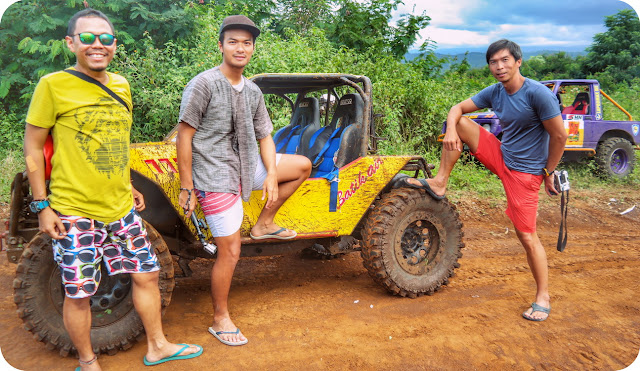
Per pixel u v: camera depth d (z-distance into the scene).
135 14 7.66
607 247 5.75
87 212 2.44
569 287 4.30
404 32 11.97
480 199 7.46
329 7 12.92
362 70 8.81
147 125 6.82
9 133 7.36
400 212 3.85
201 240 3.22
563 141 3.45
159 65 7.10
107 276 2.88
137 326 2.89
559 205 7.51
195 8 8.55
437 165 8.33
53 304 2.75
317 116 4.39
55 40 7.27
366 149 3.86
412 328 3.38
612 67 22.48
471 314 3.66
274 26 12.41
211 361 2.85
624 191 8.69
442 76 11.76
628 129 9.70
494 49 3.44
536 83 3.44
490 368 2.91
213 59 7.26
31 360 2.78
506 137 3.71
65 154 2.36
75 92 2.34
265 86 4.21
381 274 3.81
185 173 2.82
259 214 3.46
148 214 3.37
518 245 5.73
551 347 3.18
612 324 3.55
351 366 2.86
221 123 2.86
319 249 4.78
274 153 3.17
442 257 4.11
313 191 3.67
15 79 7.61
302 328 3.32
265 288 4.10
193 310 3.56
